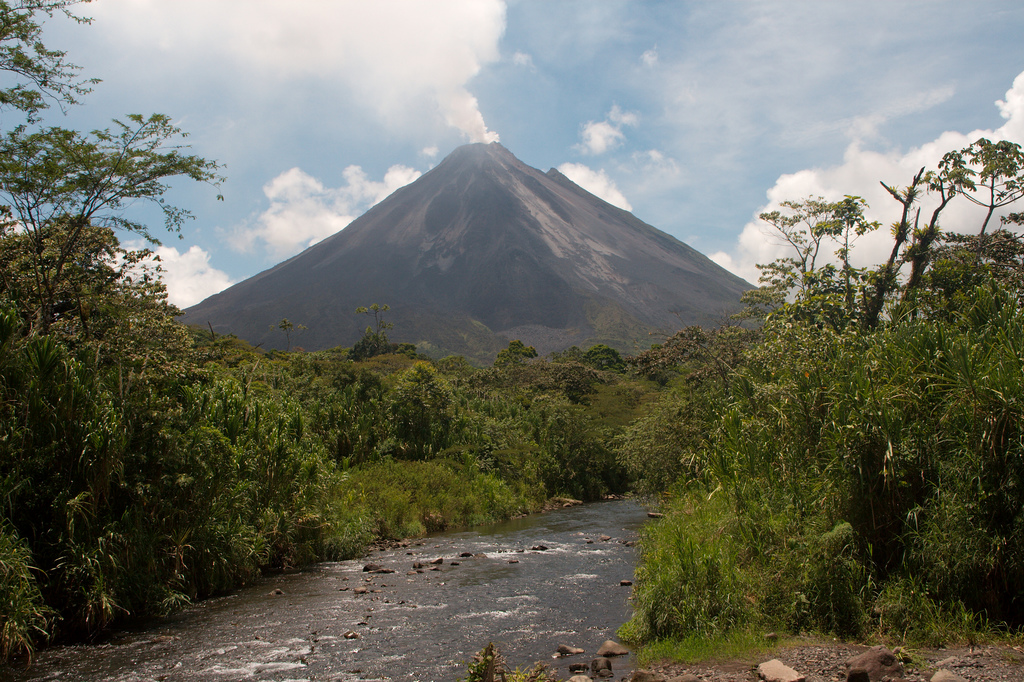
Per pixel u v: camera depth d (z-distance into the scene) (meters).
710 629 8.98
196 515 13.91
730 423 13.45
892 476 8.97
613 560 17.00
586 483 41.41
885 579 9.03
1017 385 8.27
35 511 11.11
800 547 9.38
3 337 11.26
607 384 58.56
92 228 17.91
